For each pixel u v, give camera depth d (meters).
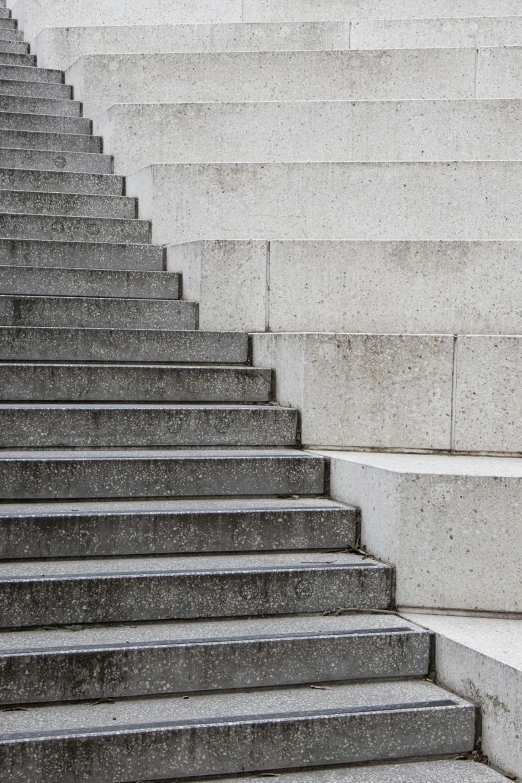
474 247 5.48
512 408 4.64
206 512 3.90
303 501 4.27
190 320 5.71
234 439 4.68
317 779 2.93
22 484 4.01
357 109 7.21
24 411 4.37
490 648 3.21
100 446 4.48
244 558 3.87
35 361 5.09
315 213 6.48
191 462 4.23
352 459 4.28
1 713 2.99
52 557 3.71
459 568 3.69
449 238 6.32
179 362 5.32
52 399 4.77
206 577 3.54
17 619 3.35
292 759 2.99
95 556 3.77
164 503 4.11
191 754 2.89
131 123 7.50
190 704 3.12
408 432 4.69
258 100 8.17
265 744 2.96
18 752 2.73
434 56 7.87
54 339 5.12
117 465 4.12
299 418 4.77
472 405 4.65
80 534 3.75
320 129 7.27
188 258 5.94
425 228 6.35
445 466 4.02
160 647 3.18
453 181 6.32
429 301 5.52
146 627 3.44
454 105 7.08
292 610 3.64
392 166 6.38
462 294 5.49
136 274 5.99
